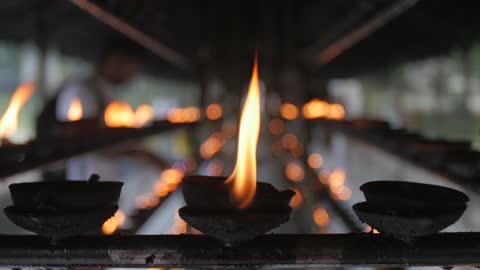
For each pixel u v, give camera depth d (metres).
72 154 1.66
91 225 0.83
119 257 0.89
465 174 1.63
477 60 3.94
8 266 0.91
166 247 0.89
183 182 0.82
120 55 3.49
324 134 5.45
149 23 2.74
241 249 0.88
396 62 5.80
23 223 0.81
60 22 4.73
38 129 3.18
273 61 4.37
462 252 0.85
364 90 7.91
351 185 4.78
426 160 1.83
